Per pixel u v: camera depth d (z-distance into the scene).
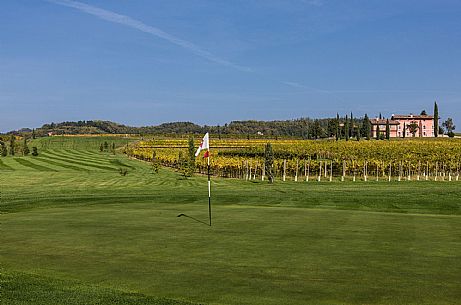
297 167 76.44
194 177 80.81
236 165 84.69
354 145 112.50
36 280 12.64
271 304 10.72
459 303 10.77
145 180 72.19
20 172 85.25
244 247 16.73
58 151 146.25
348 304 10.72
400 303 10.77
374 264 14.24
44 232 19.88
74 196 37.41
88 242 17.70
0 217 24.62
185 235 19.09
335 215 25.17
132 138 193.88
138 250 16.31
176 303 10.66
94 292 11.54
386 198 34.22
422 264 14.22
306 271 13.49
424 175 79.69
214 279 12.74
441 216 25.05
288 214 25.61
